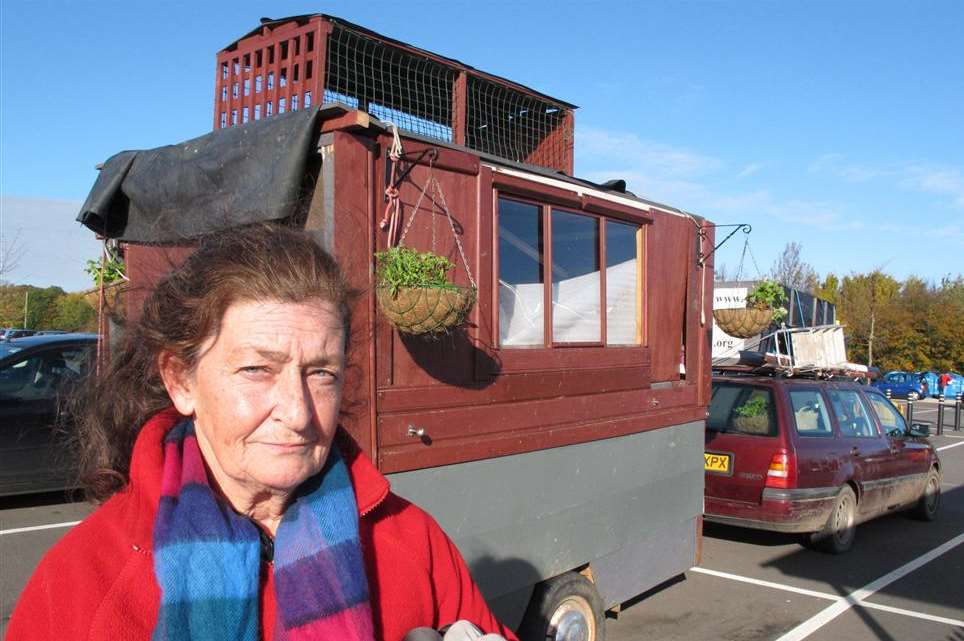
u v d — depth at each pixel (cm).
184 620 117
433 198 333
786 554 734
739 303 1285
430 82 456
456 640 140
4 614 475
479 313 353
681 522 506
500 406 362
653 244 482
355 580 133
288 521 137
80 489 152
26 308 2395
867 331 4216
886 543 798
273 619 130
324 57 367
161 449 136
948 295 4334
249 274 130
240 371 129
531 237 392
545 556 388
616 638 519
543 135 538
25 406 731
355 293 145
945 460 1465
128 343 146
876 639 528
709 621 554
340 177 289
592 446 423
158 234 212
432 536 162
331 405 136
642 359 467
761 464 693
